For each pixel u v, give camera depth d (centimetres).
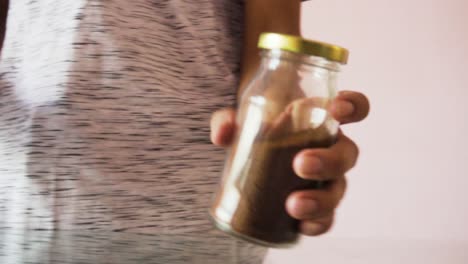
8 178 48
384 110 88
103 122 48
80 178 48
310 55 36
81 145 48
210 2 50
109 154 48
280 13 50
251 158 38
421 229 88
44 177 47
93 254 42
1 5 56
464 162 86
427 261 60
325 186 38
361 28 87
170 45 49
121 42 48
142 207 49
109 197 48
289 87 37
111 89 48
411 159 88
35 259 43
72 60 47
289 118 37
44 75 48
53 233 45
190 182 50
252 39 50
